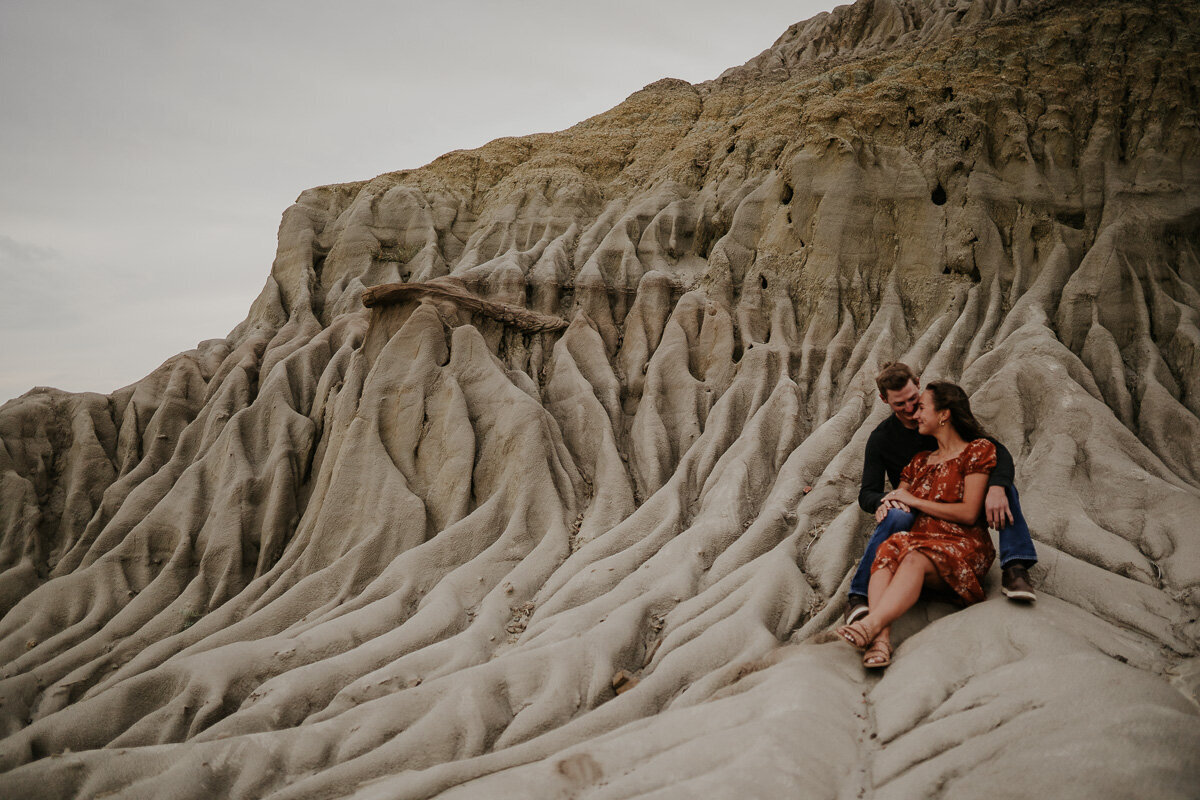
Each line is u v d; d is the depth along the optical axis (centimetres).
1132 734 518
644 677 899
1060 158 1458
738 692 733
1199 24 1560
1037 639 635
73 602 1446
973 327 1336
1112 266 1276
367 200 2150
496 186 2117
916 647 689
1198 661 641
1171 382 1152
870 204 1524
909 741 591
